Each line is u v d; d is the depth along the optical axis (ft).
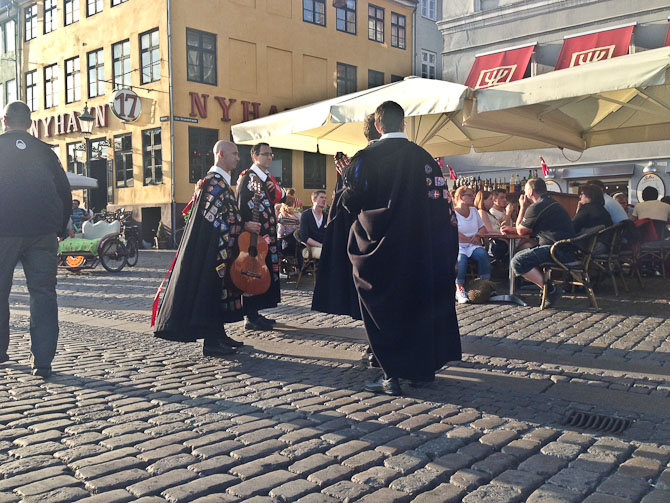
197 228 15.10
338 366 14.56
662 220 30.17
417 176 11.80
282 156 79.10
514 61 56.08
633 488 7.83
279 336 18.19
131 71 74.02
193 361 15.24
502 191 32.86
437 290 11.94
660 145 50.03
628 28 49.80
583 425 10.33
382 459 8.82
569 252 21.53
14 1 90.33
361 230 12.04
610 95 26.94
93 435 9.78
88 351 16.53
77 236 48.06
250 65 76.23
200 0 71.46
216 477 8.19
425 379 11.58
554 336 17.25
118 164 76.74
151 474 8.27
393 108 12.09
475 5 58.65
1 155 13.35
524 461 8.75
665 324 18.65
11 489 7.77
